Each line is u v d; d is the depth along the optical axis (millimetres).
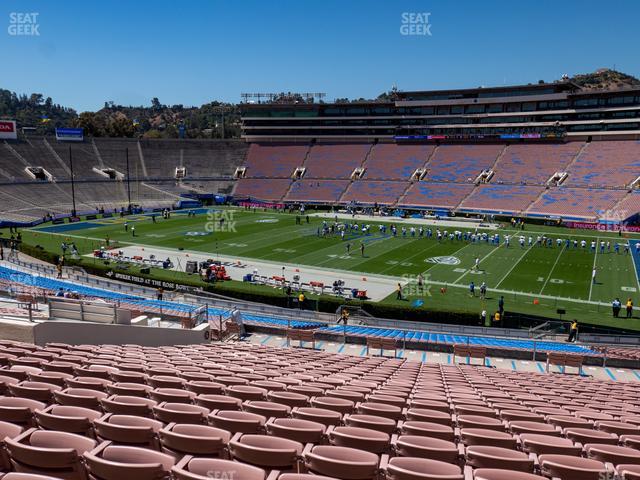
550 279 41125
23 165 82250
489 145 92125
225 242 56281
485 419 8406
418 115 98125
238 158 103750
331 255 50000
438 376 14531
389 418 8266
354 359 18078
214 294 35562
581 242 53438
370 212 78500
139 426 6320
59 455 5121
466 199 79688
